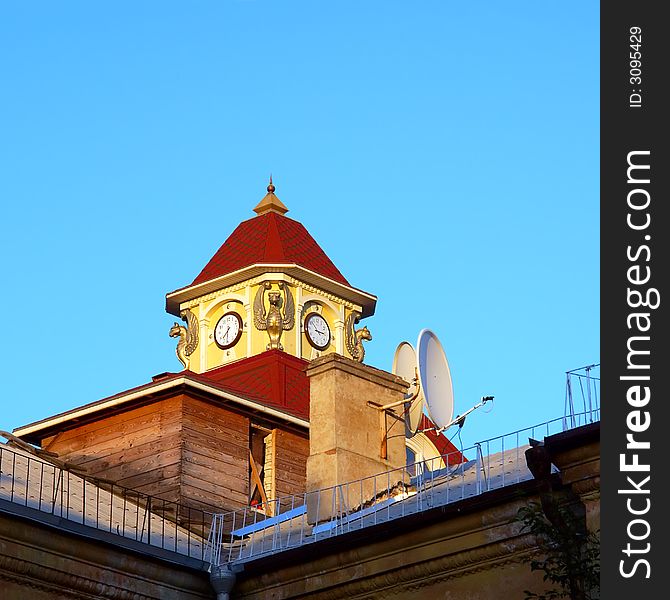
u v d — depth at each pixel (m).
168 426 32.00
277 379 37.34
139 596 24.03
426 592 22.66
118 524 26.22
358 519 25.86
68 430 33.53
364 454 28.20
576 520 20.45
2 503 22.52
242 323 40.38
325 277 40.78
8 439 28.64
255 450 33.81
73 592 23.28
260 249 41.09
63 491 26.45
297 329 40.06
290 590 24.06
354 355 41.06
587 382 22.03
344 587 23.44
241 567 24.59
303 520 28.06
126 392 32.44
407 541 22.81
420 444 39.12
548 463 20.95
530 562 21.66
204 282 41.03
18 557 22.56
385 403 29.06
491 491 21.97
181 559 24.52
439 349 28.98
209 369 40.38
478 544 22.14
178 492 31.06
